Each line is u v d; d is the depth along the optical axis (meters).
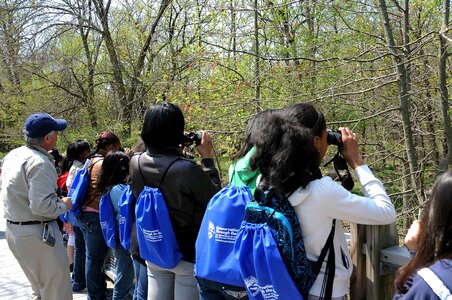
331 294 1.75
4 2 13.98
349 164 2.02
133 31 14.34
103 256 4.07
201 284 2.17
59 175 5.26
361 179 1.92
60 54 15.34
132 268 3.67
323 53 7.41
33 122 3.25
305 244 1.77
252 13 7.58
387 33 5.85
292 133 1.77
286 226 1.71
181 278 2.54
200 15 8.32
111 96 15.47
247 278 1.77
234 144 6.66
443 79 5.64
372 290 2.01
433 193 1.33
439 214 1.29
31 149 3.27
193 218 2.46
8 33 14.16
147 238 2.47
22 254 3.28
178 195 2.42
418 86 6.64
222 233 1.99
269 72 6.73
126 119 13.10
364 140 7.01
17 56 14.57
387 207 1.80
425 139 7.29
